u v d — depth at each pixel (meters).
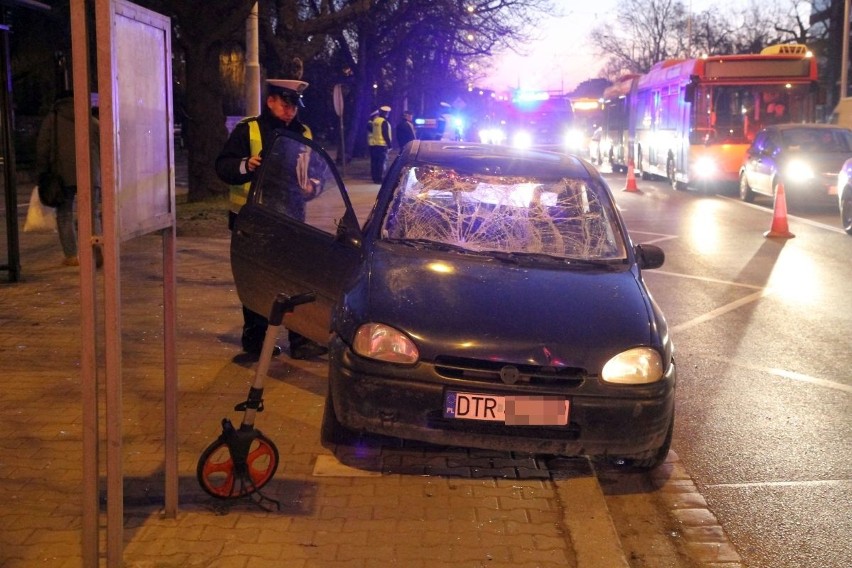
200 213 15.65
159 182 3.68
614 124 36.59
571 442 4.62
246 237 6.15
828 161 18.52
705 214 18.59
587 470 5.04
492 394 4.55
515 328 4.69
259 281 6.14
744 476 5.15
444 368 4.60
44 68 26.84
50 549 3.85
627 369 4.64
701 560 4.20
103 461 4.84
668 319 9.01
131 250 11.80
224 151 6.58
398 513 4.38
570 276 5.31
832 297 10.05
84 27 3.10
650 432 4.70
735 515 4.67
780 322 8.87
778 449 5.55
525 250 5.62
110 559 3.54
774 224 14.78
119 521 3.54
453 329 4.66
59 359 6.69
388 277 5.11
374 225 5.76
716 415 6.16
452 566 3.88
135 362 6.75
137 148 3.41
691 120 23.00
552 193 6.04
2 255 11.38
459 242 5.63
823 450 5.53
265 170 6.19
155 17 3.54
